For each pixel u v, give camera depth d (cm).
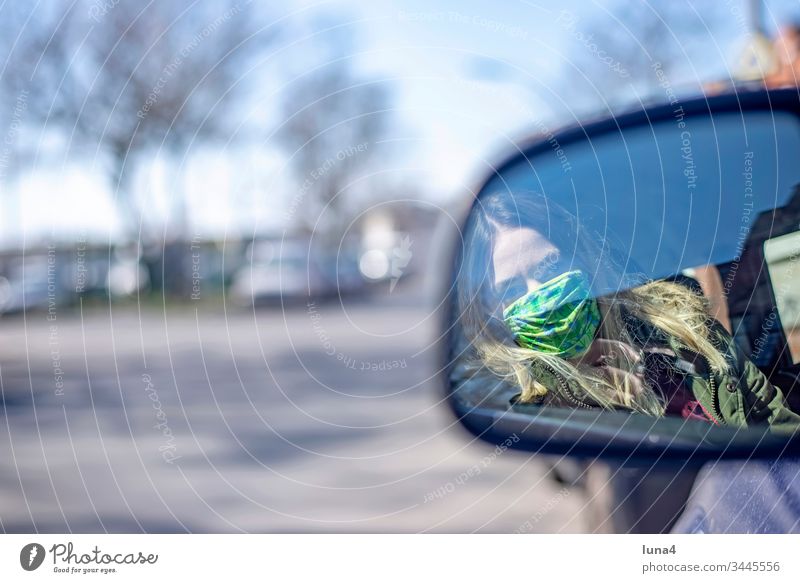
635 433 174
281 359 1730
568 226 172
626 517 190
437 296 179
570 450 175
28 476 668
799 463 180
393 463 680
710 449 176
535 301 165
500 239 170
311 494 610
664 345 175
